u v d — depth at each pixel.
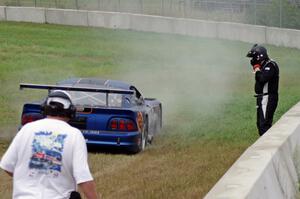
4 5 117.75
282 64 79.19
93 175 26.47
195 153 30.97
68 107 13.12
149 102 37.03
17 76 59.81
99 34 98.19
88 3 118.12
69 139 12.69
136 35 99.12
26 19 108.50
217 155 30.06
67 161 12.62
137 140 31.22
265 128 32.31
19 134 12.89
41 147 12.64
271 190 18.30
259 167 18.17
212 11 109.38
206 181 24.31
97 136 30.88
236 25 97.50
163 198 21.83
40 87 31.22
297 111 30.55
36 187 12.59
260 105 32.38
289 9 100.06
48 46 83.19
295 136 25.02
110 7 116.19
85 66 69.75
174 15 111.94
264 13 102.69
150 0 118.12
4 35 90.44
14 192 12.73
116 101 32.31
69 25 106.94
